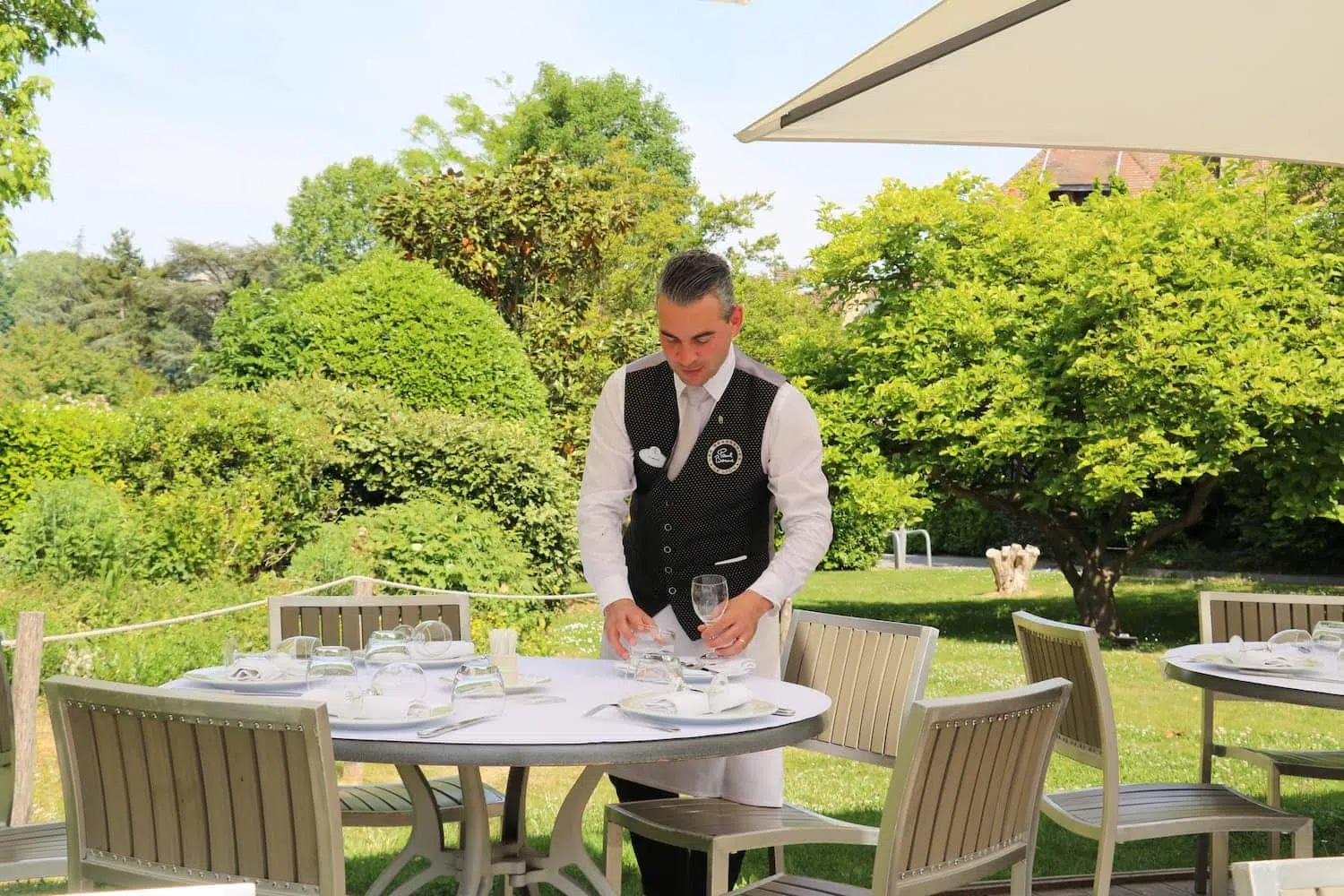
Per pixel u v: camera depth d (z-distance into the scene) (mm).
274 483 7887
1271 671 3438
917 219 11227
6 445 10062
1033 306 10789
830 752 3547
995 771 2320
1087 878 4223
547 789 5438
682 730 2318
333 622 3857
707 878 3006
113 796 2125
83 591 6707
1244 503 11797
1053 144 3775
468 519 8047
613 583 3174
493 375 10391
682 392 3320
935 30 3115
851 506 10914
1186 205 10508
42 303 40688
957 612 13383
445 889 4062
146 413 7816
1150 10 2900
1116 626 11273
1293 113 3533
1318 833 4805
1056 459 10656
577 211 14008
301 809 1973
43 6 12969
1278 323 9930
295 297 10250
